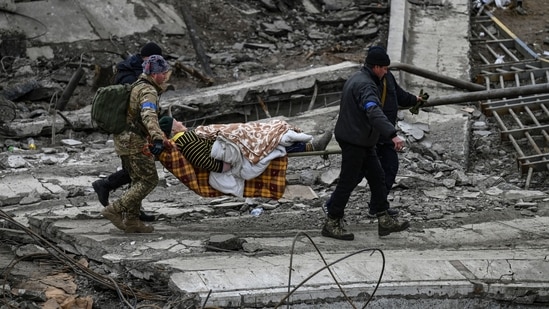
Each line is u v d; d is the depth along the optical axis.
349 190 13.20
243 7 30.22
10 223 14.11
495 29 27.78
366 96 12.40
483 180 17.81
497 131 20.83
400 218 14.98
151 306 11.08
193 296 10.77
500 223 14.85
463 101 17.61
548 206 16.03
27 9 26.78
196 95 22.77
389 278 11.59
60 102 22.95
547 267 12.24
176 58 26.91
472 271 12.00
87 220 14.24
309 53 27.30
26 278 12.01
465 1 28.84
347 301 11.23
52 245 12.31
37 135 21.19
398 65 21.83
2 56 25.72
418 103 14.16
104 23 27.30
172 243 13.01
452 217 15.15
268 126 13.38
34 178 17.48
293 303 11.02
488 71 24.78
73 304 11.27
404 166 18.17
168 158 12.85
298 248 12.92
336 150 13.42
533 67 24.55
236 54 27.48
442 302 11.56
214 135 13.05
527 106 21.50
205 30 28.67
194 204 15.80
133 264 11.88
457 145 19.39
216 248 12.64
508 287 11.61
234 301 10.80
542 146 20.06
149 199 16.23
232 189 13.22
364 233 14.03
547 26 27.67
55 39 26.33
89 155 19.69
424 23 27.31
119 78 14.00
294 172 17.61
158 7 28.62
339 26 29.41
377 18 29.66
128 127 12.67
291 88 22.97
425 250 13.18
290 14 30.33
